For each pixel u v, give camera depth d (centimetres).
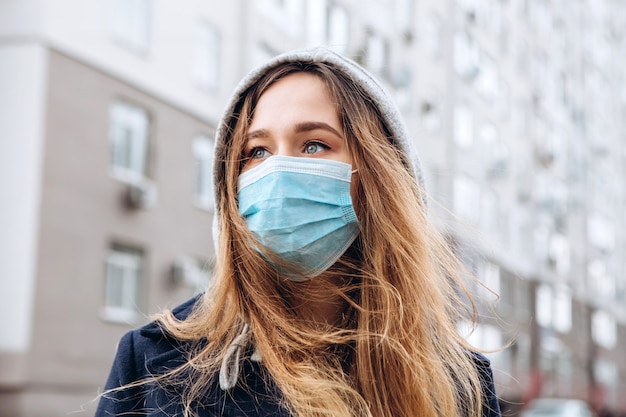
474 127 2608
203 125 1684
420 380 160
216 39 1736
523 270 2962
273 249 161
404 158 182
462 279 181
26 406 1250
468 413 170
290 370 153
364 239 170
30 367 1261
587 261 3838
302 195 162
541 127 3259
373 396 160
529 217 3056
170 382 153
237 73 1775
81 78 1391
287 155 165
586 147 3966
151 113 1552
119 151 1477
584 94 4003
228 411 152
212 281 165
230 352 154
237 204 168
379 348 163
